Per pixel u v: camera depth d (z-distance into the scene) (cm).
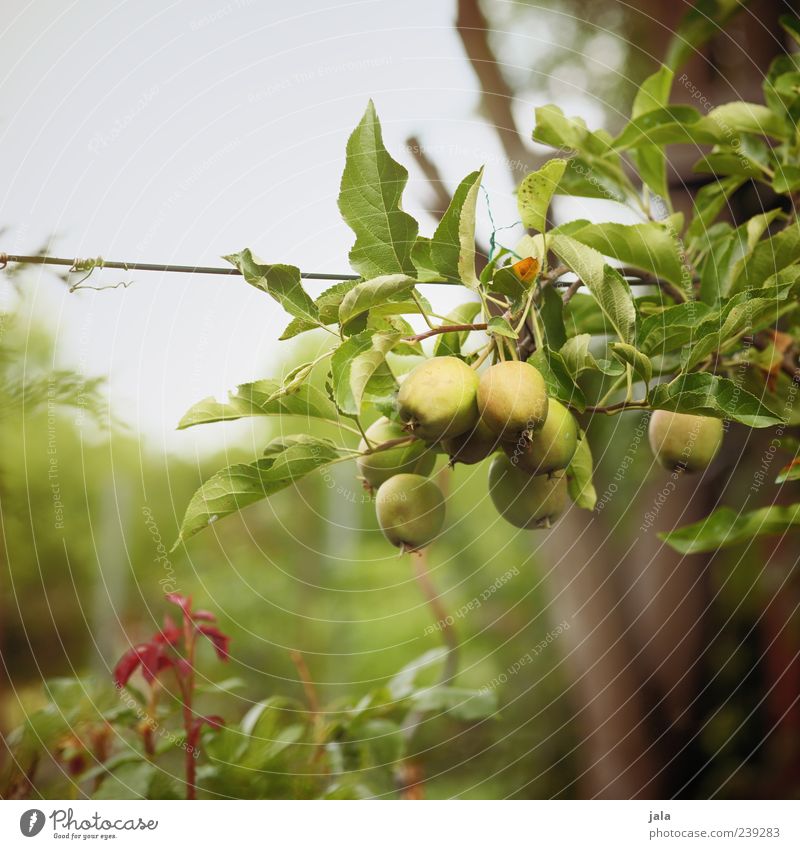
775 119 139
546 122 140
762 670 267
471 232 90
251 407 97
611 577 249
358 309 86
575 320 130
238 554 404
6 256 96
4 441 177
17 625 243
